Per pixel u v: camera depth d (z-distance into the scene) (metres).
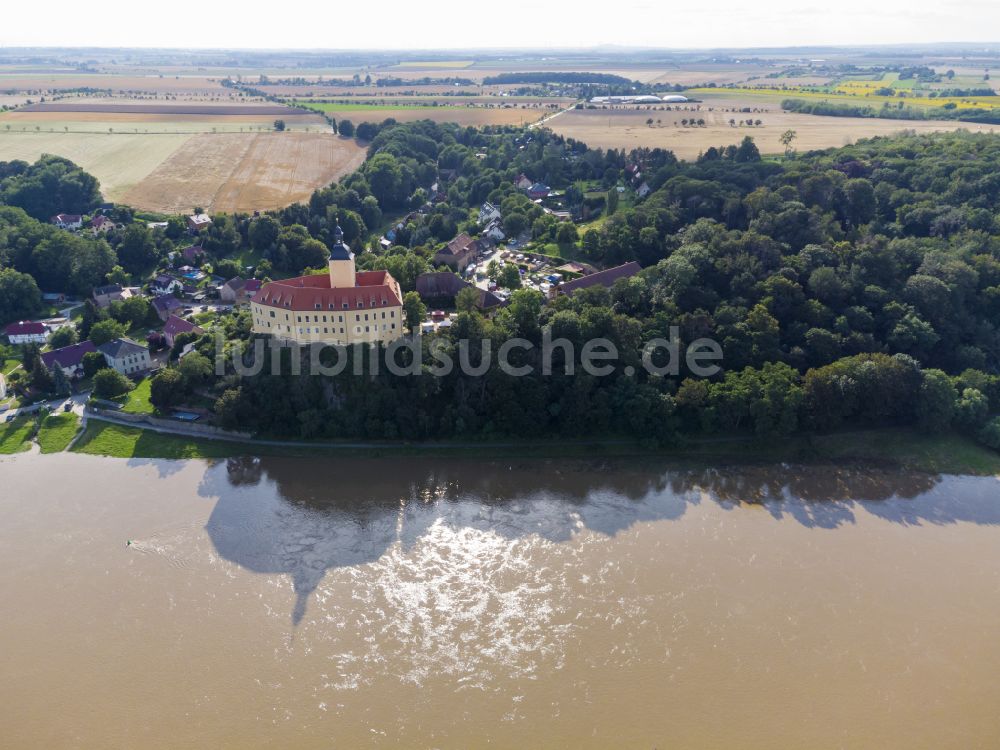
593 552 141.88
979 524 153.38
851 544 145.88
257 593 129.88
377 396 176.75
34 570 134.38
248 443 176.88
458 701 108.88
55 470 165.62
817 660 117.19
